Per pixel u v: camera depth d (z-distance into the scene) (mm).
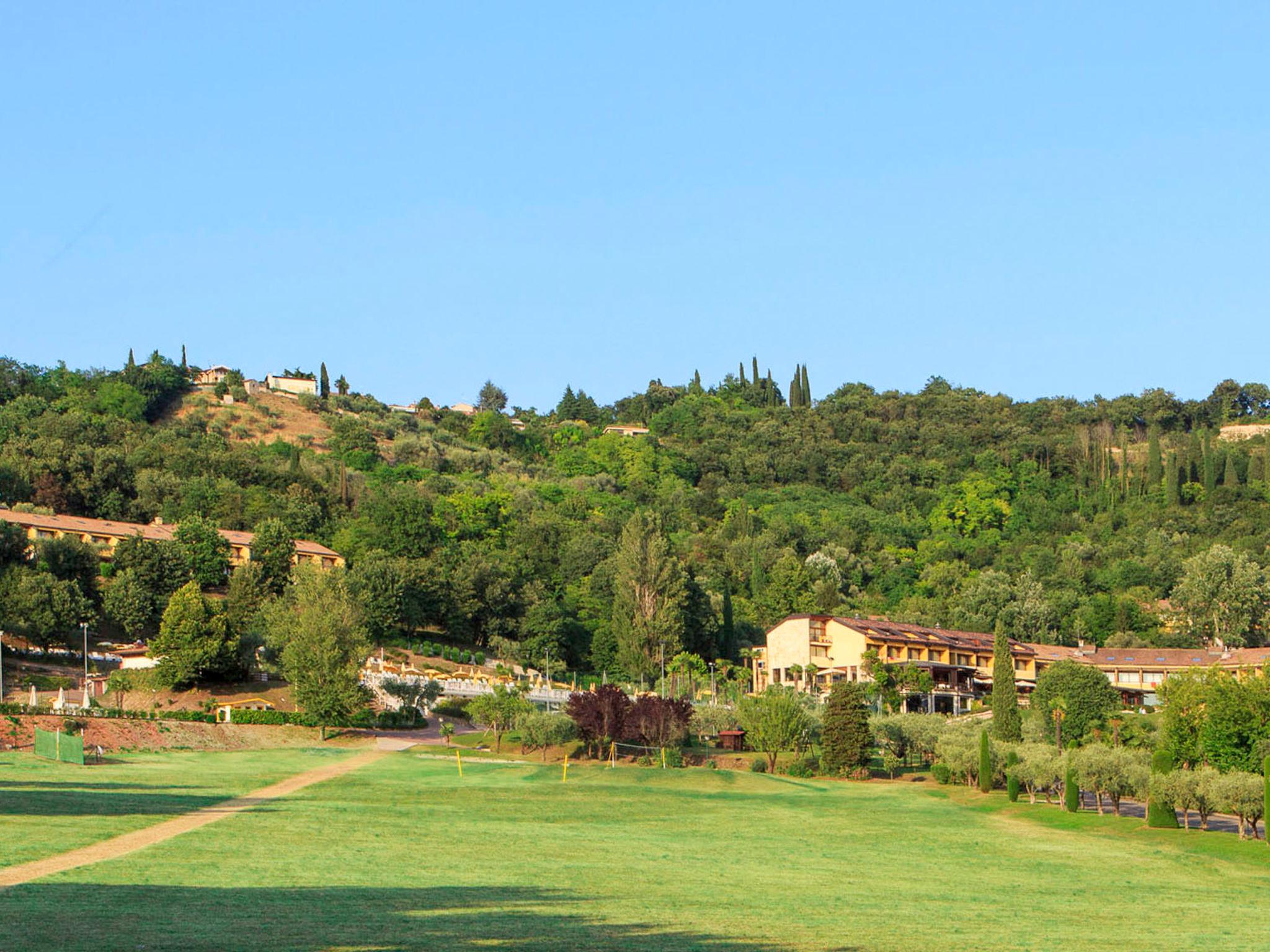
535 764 122625
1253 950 49438
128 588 166875
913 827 88625
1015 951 47094
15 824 65438
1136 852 78375
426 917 46812
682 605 193000
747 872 66062
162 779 95375
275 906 47281
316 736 136750
